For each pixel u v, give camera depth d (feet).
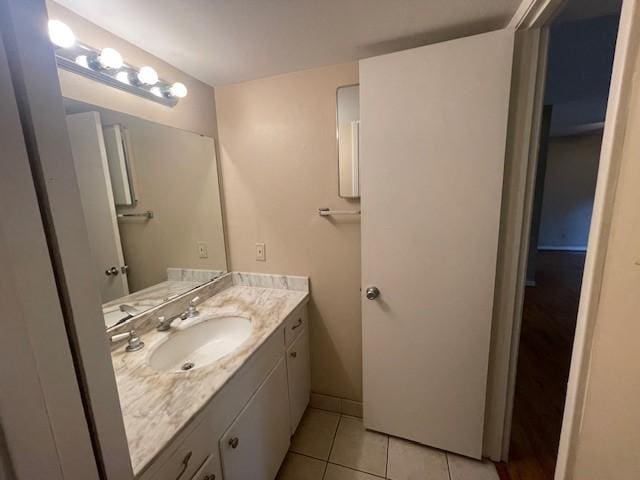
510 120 3.78
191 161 4.96
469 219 3.99
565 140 19.52
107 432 1.60
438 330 4.45
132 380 3.00
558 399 6.09
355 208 5.04
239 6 3.17
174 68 4.55
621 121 1.36
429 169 4.03
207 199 5.35
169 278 4.62
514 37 3.47
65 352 1.36
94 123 3.48
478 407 4.50
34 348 1.21
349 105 4.69
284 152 5.22
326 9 3.28
